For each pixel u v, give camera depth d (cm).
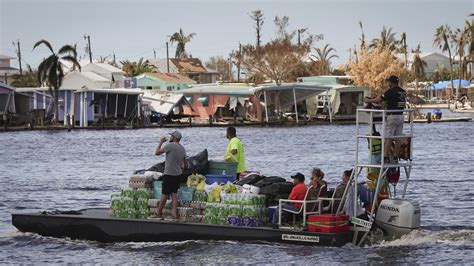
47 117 11425
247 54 15500
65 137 9344
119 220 2617
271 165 5850
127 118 11106
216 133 9675
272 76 15438
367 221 2428
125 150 7450
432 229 2895
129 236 2606
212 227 2509
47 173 5481
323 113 12125
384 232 2452
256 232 2464
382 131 2375
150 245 2572
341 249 2416
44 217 2730
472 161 5981
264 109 11612
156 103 11531
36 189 4494
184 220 2575
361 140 8431
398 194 4006
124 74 16500
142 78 16338
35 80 15788
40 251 2577
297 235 2433
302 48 15338
